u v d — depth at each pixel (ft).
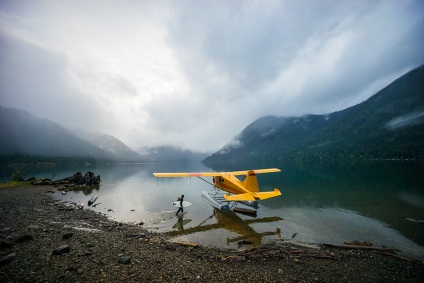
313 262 26.73
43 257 23.38
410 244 32.68
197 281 21.16
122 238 32.30
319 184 94.17
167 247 29.81
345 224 41.42
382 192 72.54
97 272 21.21
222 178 63.16
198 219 45.50
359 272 24.75
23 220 39.60
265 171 70.85
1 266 20.99
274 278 22.68
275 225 41.16
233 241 33.65
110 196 71.56
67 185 96.53
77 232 33.17
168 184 105.50
